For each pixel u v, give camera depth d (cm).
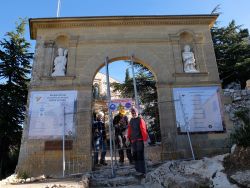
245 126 796
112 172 826
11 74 1695
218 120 1113
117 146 1064
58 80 1162
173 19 1292
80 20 1264
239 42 2031
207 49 1257
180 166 741
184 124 1099
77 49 1227
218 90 1167
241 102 1288
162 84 1169
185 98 1146
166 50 1243
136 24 1289
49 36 1256
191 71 1209
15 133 1556
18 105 1577
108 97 989
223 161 706
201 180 630
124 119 1072
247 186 582
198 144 1076
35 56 1209
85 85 1154
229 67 1886
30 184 803
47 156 1037
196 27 1302
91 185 762
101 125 1134
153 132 1670
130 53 1225
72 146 1054
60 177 927
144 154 828
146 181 747
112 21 1275
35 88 1141
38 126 1075
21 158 1027
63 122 1083
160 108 1125
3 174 1520
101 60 1209
